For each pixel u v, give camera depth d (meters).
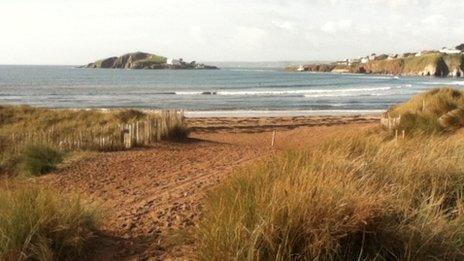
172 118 19.02
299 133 23.53
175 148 15.41
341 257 3.77
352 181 4.74
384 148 6.71
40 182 9.88
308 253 3.66
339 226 3.78
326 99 61.50
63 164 12.05
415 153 6.35
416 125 13.91
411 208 4.32
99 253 4.70
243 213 4.05
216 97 65.12
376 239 3.86
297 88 96.06
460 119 13.99
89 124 20.59
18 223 4.50
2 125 21.30
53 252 4.40
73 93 74.62
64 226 4.56
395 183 5.12
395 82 137.25
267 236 3.67
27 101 58.19
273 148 14.50
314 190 4.15
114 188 8.95
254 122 31.53
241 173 5.57
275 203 3.96
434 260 3.83
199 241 4.35
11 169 11.76
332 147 6.96
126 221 5.75
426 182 5.35
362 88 96.25
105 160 12.67
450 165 5.87
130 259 4.52
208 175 9.02
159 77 159.75
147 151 14.48
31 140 14.10
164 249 4.70
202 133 24.84
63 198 5.39
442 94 22.11
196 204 6.24
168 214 5.94
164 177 9.65
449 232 4.06
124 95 69.94
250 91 81.12
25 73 191.12
